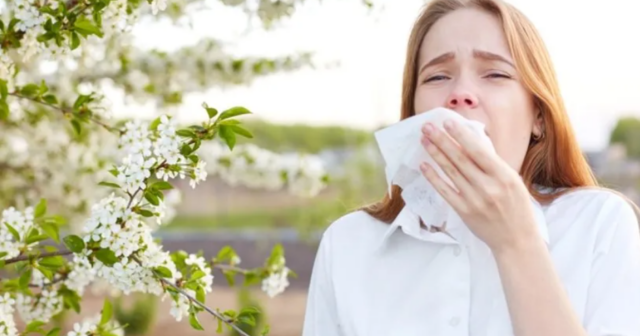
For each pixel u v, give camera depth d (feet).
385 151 4.75
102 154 10.81
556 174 5.34
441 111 4.54
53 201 11.16
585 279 4.71
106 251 5.68
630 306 4.61
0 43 6.28
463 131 4.26
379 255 5.31
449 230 4.91
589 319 4.65
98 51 10.18
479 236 4.39
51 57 6.33
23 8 6.17
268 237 46.60
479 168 4.28
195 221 68.33
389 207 5.53
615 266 4.70
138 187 5.65
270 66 10.77
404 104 5.56
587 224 4.90
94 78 10.27
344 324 5.27
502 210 4.26
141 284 5.96
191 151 5.66
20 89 7.38
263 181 12.38
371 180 30.30
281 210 69.51
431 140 4.33
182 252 6.78
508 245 4.31
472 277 4.97
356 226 5.58
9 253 6.31
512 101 4.87
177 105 10.61
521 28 5.04
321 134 50.39
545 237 4.82
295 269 45.16
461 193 4.33
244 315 5.98
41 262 6.11
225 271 7.72
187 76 10.69
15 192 11.10
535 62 5.04
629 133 75.97
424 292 5.02
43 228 6.71
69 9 6.52
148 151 5.68
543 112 5.18
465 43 4.90
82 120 7.51
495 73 4.89
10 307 6.51
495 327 4.78
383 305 5.16
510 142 4.90
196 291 6.08
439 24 5.03
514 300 4.25
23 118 10.17
